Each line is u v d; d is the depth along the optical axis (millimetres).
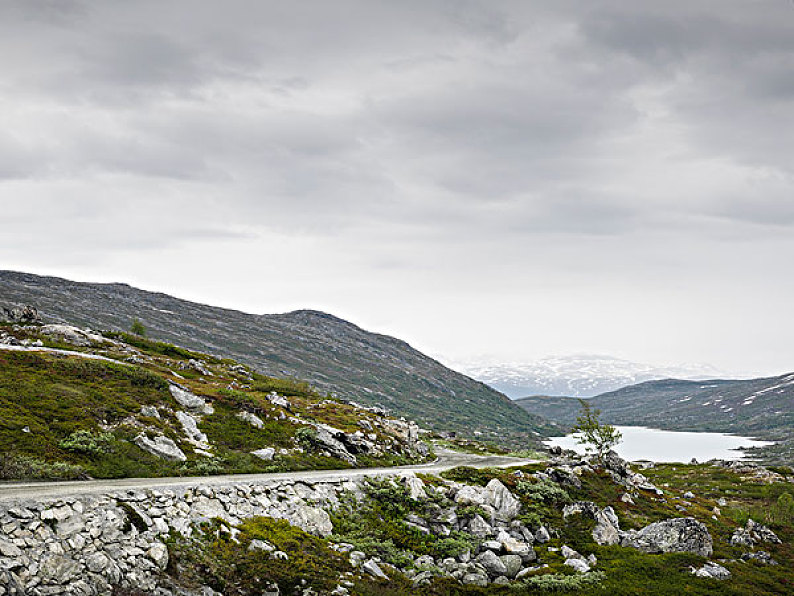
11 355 56844
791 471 120062
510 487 54312
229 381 87312
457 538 42031
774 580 45375
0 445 36625
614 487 65500
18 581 21141
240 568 28703
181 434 51281
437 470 61031
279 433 61188
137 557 25828
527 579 37781
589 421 78750
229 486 36750
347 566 33000
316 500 40531
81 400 49406
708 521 62938
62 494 27594
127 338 101312
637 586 38000
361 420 82500
